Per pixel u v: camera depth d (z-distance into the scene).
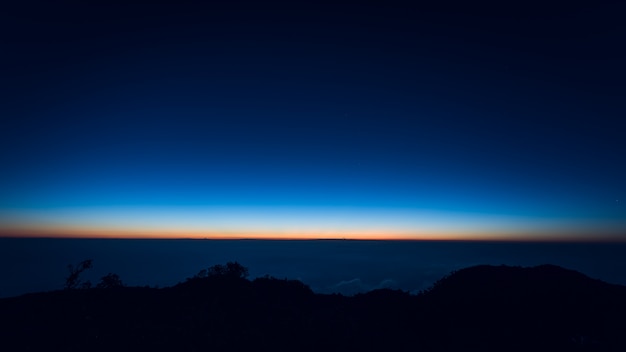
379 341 12.98
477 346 13.43
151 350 11.64
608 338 13.67
